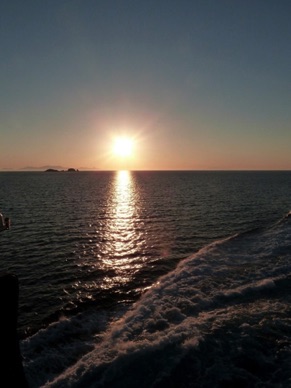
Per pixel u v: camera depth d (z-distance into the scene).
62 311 13.66
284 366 8.23
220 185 103.56
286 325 10.31
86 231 30.34
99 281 17.36
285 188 87.94
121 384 7.80
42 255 22.39
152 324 10.94
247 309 11.65
